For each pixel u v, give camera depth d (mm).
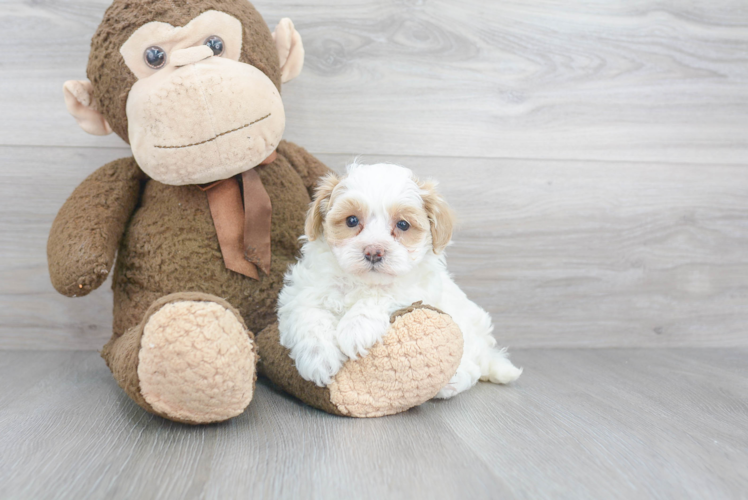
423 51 2025
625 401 1563
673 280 2248
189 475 1035
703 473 1114
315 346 1325
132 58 1412
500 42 2057
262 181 1645
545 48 2078
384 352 1318
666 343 2275
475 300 2152
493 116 2082
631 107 2145
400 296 1430
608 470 1113
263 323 1629
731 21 2152
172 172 1415
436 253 1457
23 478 1009
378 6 1982
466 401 1528
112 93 1454
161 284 1540
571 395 1606
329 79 1996
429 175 2078
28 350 1993
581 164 2146
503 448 1202
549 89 2098
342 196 1400
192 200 1579
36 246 1951
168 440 1198
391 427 1308
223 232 1558
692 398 1605
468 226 2113
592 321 2223
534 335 2201
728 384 1757
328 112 2012
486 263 2141
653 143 2172
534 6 2051
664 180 2197
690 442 1273
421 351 1323
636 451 1211
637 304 2240
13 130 1893
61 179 1936
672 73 2150
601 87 2121
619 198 2182
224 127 1385
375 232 1370
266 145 1480
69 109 1564
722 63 2172
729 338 2297
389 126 2043
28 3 1847
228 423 1311
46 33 1866
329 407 1354
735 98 2193
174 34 1402
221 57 1449
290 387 1443
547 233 2156
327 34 1977
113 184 1586
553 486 1033
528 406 1494
